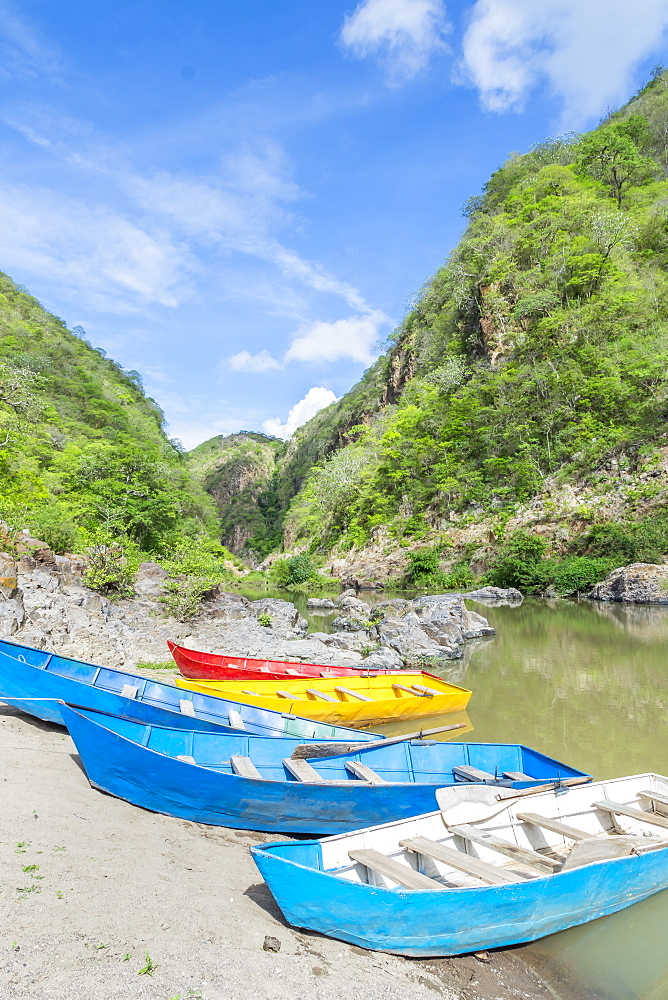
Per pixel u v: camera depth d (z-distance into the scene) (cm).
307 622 2780
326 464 7925
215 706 1023
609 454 4256
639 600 3170
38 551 2062
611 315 5275
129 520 4400
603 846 568
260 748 809
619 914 569
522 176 8338
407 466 6150
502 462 5003
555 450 4741
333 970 430
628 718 1236
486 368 5922
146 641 1775
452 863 517
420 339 8281
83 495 4241
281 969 419
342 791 666
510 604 3388
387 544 5581
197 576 2406
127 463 4900
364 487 6844
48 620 1512
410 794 695
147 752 675
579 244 5950
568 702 1360
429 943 476
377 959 465
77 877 495
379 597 4219
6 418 4328
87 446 4941
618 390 4534
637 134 8106
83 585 2145
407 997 420
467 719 1243
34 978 362
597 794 705
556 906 516
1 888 453
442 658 1831
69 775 755
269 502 14912
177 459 7881
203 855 608
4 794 647
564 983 475
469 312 7019
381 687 1378
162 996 367
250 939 450
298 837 710
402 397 7894
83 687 926
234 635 2042
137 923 442
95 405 7506
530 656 1892
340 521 7262
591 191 6838
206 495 7788
